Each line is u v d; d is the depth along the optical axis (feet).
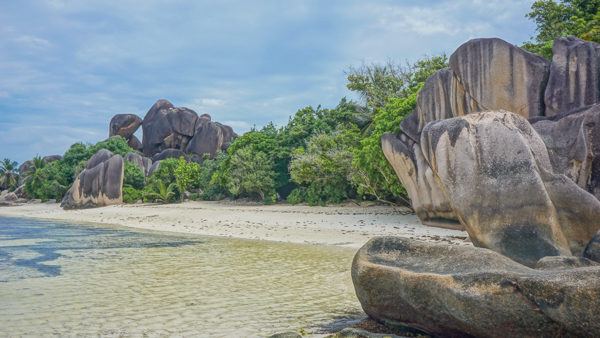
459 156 37.58
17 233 83.15
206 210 114.93
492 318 17.28
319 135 111.45
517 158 35.09
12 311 29.81
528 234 32.78
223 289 35.81
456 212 36.78
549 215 32.40
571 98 56.54
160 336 24.75
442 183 38.34
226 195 149.69
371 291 22.22
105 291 35.42
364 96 128.77
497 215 34.30
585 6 90.33
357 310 29.35
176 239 70.85
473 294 17.63
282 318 27.78
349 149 101.09
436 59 116.57
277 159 131.23
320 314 28.58
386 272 21.49
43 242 68.54
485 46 62.13
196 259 50.62
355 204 108.27
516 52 60.39
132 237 74.54
